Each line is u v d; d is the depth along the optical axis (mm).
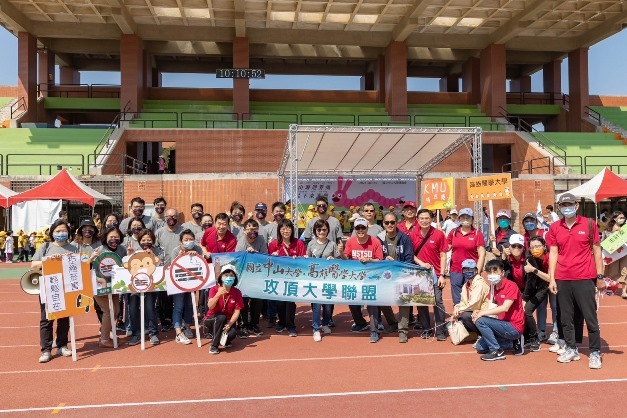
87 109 37375
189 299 8688
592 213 25703
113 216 10078
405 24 33406
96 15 33562
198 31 35438
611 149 32781
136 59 34562
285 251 8922
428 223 8578
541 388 5996
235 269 8516
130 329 8703
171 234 8984
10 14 31328
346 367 6910
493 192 15414
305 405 5488
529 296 7789
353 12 33156
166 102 36656
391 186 25656
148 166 36750
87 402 5613
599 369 6719
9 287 14758
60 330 7609
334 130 14844
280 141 30734
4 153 28484
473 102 39719
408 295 8359
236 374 6609
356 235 8727
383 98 38938
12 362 7250
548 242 7195
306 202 25094
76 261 7441
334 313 11023
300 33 36250
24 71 33812
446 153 18562
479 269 8266
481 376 6484
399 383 6215
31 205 21812
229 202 24891
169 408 5414
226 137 30453
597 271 6914
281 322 9102
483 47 37656
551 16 34438
